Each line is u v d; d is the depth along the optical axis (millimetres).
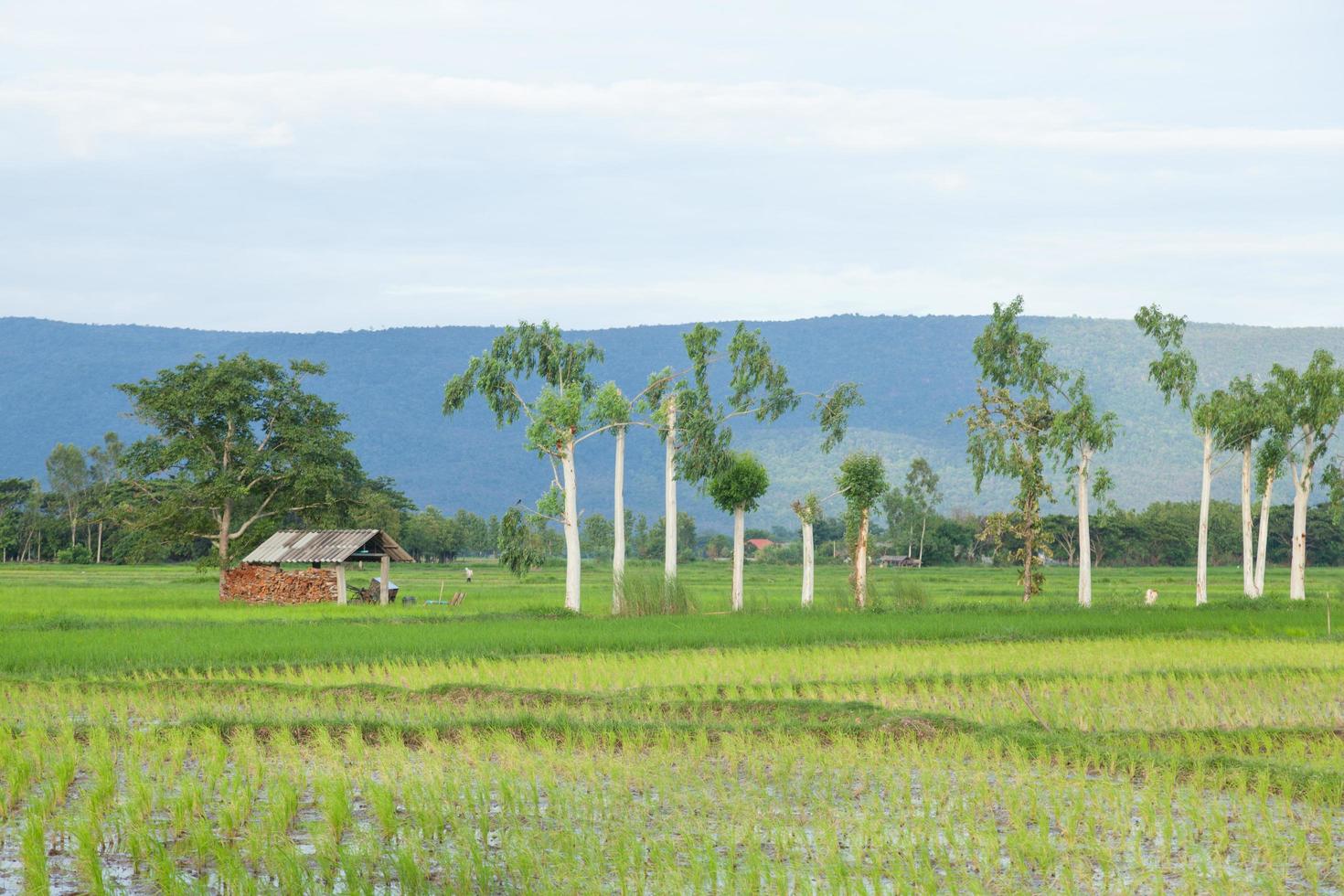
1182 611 80250
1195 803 26203
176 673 46125
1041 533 92188
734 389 92062
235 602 95500
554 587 137875
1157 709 38719
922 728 33469
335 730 33375
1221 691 42156
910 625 62875
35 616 72688
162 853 20781
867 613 75000
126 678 43500
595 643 55031
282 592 97875
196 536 112500
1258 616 73375
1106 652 52500
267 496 114250
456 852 22406
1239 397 102438
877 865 21516
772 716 36156
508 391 88875
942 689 41781
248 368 112500
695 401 90938
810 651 52875
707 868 21516
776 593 119875
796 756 31031
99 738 30500
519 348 89438
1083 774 27750
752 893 20156
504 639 55469
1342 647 54531
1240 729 34656
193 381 112188
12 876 20703
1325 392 100500
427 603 94875
